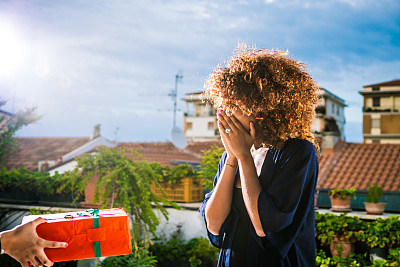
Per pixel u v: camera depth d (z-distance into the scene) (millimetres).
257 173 1496
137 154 4512
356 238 4227
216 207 1568
